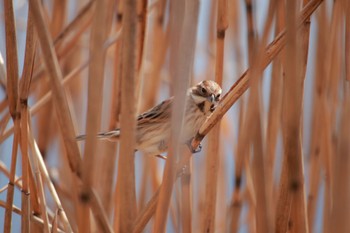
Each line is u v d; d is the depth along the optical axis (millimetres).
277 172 11984
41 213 8758
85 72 14945
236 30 12883
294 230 7848
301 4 8406
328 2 10688
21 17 14875
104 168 11406
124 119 6641
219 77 8859
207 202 8961
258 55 7168
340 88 10656
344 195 6527
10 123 12391
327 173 10375
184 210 9562
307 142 12398
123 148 6672
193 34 6512
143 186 12414
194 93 10891
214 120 8023
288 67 6578
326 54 10156
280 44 7355
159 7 12281
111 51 14633
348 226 6488
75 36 12609
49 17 14422
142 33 10070
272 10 7230
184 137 10586
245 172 10953
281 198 8117
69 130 6629
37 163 8297
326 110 10484
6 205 8367
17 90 8070
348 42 7598
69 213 12094
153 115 11141
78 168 6676
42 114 13258
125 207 6750
